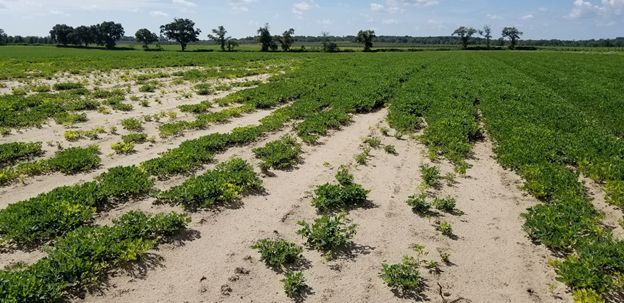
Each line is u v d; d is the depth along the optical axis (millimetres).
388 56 83250
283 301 8008
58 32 148500
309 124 20219
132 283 8453
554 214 10789
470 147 17656
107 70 46188
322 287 8422
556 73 47750
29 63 53875
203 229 10586
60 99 25594
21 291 7477
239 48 145375
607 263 8836
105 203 11781
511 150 16406
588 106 26984
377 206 12016
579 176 14586
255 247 9422
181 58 70375
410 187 13500
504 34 153750
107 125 20562
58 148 16781
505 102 26281
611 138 18297
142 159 15773
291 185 13484
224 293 8195
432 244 10023
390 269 8539
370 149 17453
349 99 26625
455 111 22797
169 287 8359
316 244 9867
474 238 10352
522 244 10094
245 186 12984
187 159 14891
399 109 24250
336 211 11672
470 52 107812
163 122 21562
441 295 8156
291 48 136625
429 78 39656
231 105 26625
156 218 10320
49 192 11578
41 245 9734
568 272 8555
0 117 20016
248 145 17719
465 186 13680
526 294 8297
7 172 13312
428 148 17438
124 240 9414
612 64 61688
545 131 18688
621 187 12430
